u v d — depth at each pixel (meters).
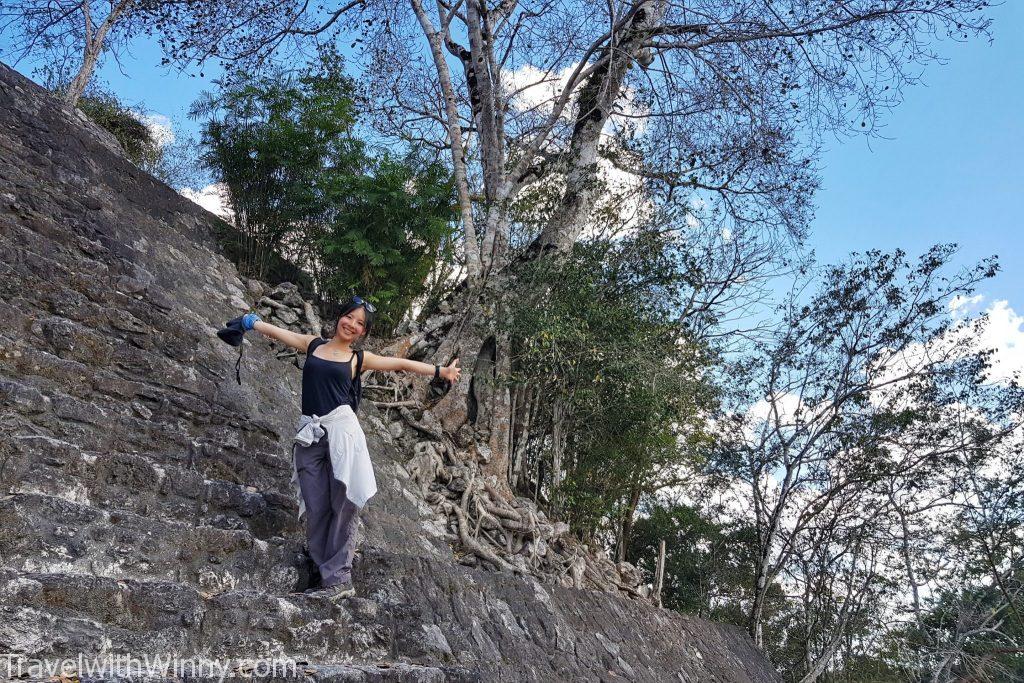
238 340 4.91
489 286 10.35
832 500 17.08
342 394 4.86
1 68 8.15
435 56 11.84
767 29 12.17
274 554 4.80
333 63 12.01
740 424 16.77
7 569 3.39
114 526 4.11
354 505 4.77
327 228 10.77
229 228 10.39
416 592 5.64
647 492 13.82
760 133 12.44
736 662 11.77
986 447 15.94
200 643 3.85
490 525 8.80
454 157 11.30
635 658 8.48
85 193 8.14
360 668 4.12
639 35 12.48
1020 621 16.84
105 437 4.93
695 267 11.66
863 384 16.41
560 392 10.57
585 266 10.34
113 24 10.55
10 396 4.56
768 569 17.22
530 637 6.75
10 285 5.57
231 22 11.71
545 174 12.14
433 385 10.48
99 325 6.01
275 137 10.18
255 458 5.88
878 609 17.64
